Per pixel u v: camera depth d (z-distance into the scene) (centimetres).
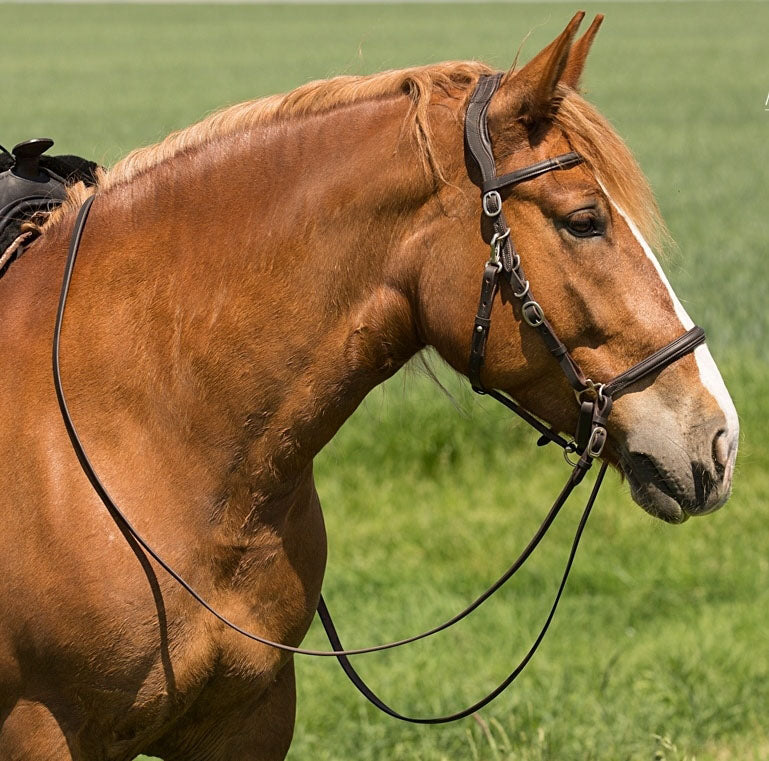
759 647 1159
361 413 1683
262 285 569
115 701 569
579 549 1387
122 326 582
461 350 559
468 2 19838
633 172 549
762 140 5547
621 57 10012
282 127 585
